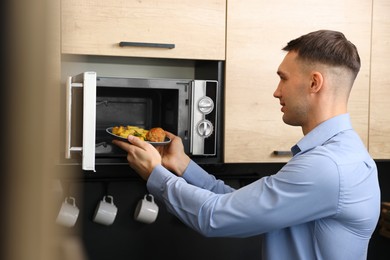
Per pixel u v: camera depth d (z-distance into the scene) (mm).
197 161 1626
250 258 1964
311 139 1180
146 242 1853
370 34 1767
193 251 1905
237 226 1138
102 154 1524
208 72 1727
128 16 1527
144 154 1278
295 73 1200
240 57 1644
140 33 1542
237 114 1651
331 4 1719
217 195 1174
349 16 1739
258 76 1662
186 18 1582
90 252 1788
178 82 1541
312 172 1085
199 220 1161
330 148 1131
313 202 1099
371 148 1787
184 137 1562
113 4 1513
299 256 1173
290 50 1237
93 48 1503
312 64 1173
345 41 1188
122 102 1619
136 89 1631
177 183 1214
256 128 1669
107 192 1778
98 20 1503
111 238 1811
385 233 2104
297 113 1214
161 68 1831
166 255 1876
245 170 1962
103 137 1587
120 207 1818
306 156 1120
